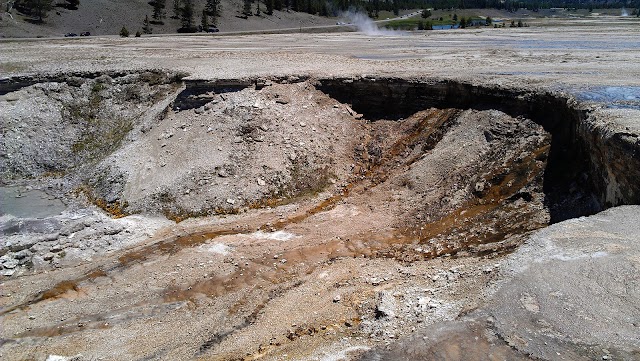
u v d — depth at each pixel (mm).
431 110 25172
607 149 15633
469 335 10727
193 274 17188
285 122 25375
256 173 23047
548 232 13828
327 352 11438
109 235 19766
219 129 24906
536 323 10711
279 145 24281
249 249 18594
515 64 28609
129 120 29234
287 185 22859
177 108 26891
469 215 18328
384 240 18328
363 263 16719
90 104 30625
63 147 28125
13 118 29125
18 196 24406
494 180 19438
